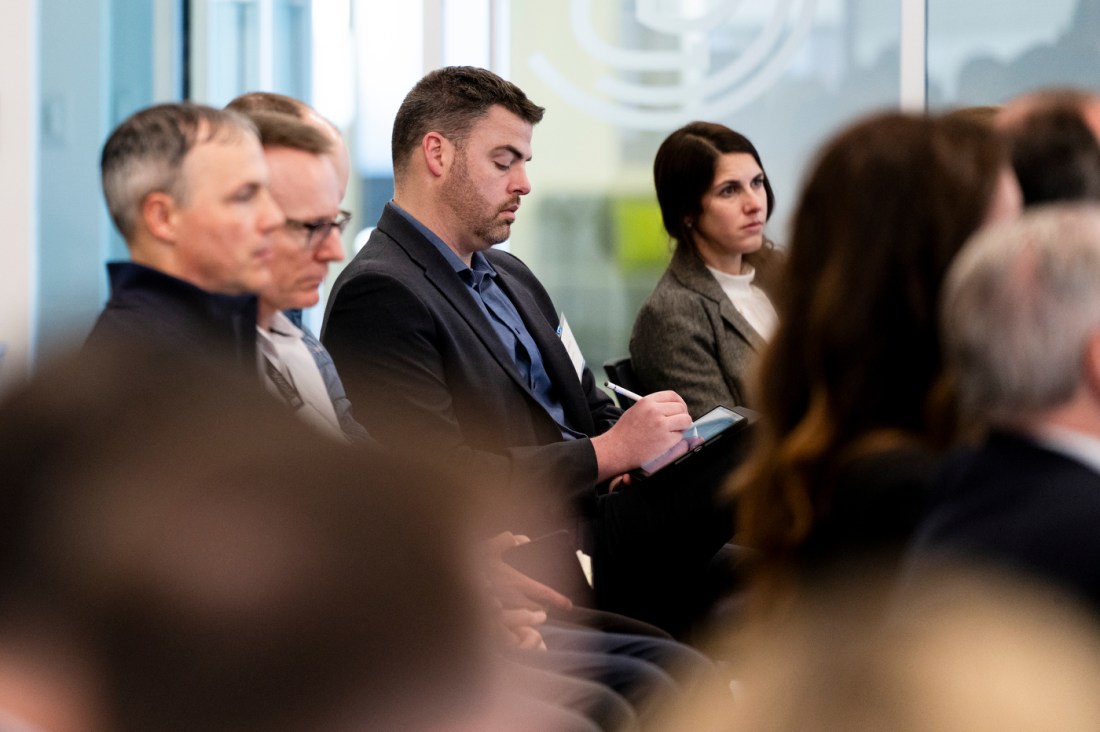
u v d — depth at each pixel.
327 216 3.70
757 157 5.77
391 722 0.33
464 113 4.77
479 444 4.48
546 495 4.30
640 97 8.18
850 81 8.05
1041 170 3.61
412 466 0.35
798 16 8.05
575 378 5.04
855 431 2.58
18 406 0.36
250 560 0.33
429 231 4.75
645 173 8.20
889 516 2.41
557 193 8.27
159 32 8.06
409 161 4.84
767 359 2.77
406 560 0.34
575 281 8.27
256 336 3.15
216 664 0.33
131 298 3.06
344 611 0.33
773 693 0.48
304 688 0.33
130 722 0.33
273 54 8.27
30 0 7.69
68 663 0.34
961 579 0.67
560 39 8.20
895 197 2.64
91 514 0.34
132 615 0.33
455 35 8.27
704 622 4.61
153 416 0.36
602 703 3.40
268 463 0.35
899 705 0.44
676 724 0.59
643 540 4.59
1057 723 0.43
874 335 2.60
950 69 8.05
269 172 3.62
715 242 5.72
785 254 2.85
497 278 5.08
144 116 3.27
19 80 7.70
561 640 3.99
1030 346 2.14
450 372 4.49
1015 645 0.45
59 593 0.34
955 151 2.68
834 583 2.38
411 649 0.33
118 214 3.28
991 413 2.19
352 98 8.31
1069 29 7.89
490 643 0.34
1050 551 1.94
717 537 4.63
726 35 8.12
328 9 8.27
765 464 2.67
